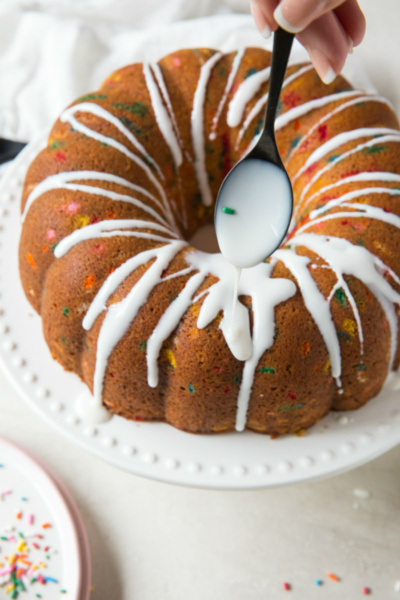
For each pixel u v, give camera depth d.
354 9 0.55
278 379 0.55
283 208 0.52
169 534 0.61
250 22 0.78
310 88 0.64
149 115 0.64
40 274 0.60
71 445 0.64
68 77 0.77
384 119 0.64
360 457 0.58
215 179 0.68
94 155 0.61
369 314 0.56
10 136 0.78
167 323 0.56
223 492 0.62
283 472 0.57
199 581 0.59
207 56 0.66
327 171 0.62
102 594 0.59
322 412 0.59
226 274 0.57
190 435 0.59
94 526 0.61
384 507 0.62
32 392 0.60
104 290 0.56
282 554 0.60
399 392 0.61
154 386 0.57
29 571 0.59
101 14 0.80
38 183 0.61
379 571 0.59
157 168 0.63
